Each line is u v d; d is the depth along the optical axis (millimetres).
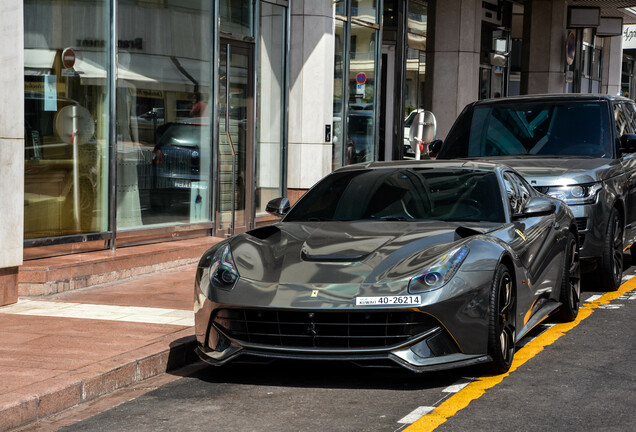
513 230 6238
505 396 5203
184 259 10422
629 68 42562
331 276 5383
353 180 6945
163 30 10836
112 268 9148
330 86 14477
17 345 6176
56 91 9195
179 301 8070
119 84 10109
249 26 12734
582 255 8812
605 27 31125
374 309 5160
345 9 15633
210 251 6066
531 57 26516
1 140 7594
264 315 5387
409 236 5797
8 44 7625
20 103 7785
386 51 18656
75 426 4789
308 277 5410
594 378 5637
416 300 5188
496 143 10227
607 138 9883
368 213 6492
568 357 6254
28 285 8188
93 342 6270
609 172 9227
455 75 20203
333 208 6637
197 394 5410
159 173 10852
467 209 6406
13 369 5500
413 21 19516
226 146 12164
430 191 6637
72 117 9406
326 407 5043
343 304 5188
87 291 8602
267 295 5348
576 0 27047
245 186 12758
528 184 7602
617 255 9414
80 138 9516
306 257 5625
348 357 5258
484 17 21594
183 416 4926
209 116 11797
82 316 7289
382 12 17031
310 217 6609
